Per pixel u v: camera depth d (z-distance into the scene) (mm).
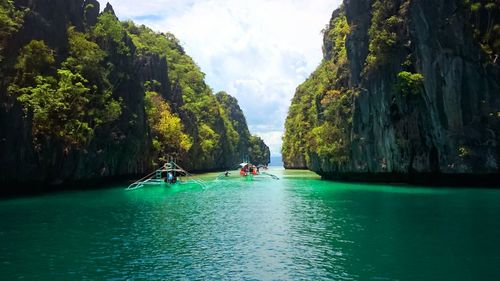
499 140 50156
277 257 21297
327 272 18766
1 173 44875
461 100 50719
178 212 36688
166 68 103188
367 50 64438
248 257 21391
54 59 52812
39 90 47406
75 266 19781
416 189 52844
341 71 76375
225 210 38031
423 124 55875
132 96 71312
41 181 50938
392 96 58125
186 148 94500
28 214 34719
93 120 58688
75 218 32938
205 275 18562
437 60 51125
